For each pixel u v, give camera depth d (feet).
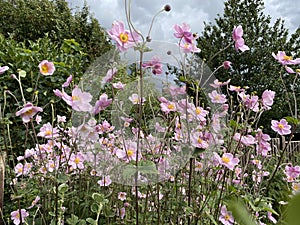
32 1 38.58
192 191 4.49
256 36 39.45
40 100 9.29
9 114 4.75
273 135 30.66
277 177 6.94
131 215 4.83
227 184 4.57
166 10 3.11
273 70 37.65
